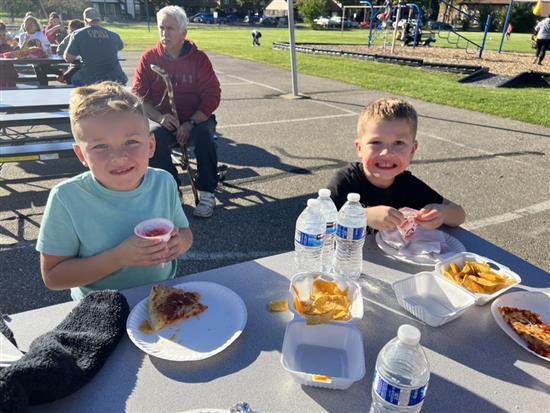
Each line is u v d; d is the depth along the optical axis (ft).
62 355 3.32
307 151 18.70
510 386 3.56
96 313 4.01
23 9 130.00
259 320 4.25
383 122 5.97
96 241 5.23
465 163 17.48
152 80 13.30
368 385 3.52
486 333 4.18
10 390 2.94
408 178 7.11
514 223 12.63
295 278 4.46
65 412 3.17
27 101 13.10
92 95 4.77
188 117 13.58
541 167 17.20
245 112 25.38
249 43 76.48
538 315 4.36
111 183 4.94
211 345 3.85
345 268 5.22
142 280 5.63
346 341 3.86
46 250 4.99
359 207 5.45
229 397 3.35
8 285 9.18
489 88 34.42
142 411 3.20
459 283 4.76
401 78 37.91
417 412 3.13
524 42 93.71
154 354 3.69
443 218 6.08
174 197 5.98
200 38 89.97
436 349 3.95
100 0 197.77
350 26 169.27
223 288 4.58
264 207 13.33
